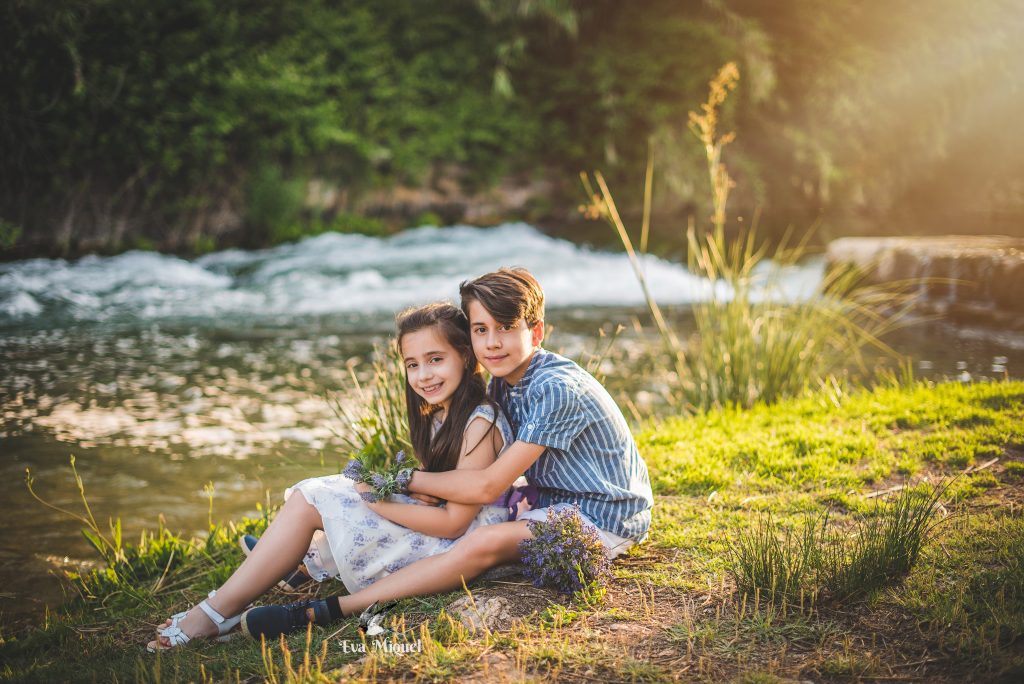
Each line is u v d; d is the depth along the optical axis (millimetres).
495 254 13758
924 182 17891
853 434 4207
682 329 8781
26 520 4121
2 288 10320
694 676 2219
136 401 6266
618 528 2898
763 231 15469
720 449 4164
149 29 13359
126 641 2838
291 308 10172
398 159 16234
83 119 12828
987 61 16859
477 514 2891
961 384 4906
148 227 13812
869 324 7965
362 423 3947
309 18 15430
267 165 14859
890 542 2678
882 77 17078
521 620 2578
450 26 17406
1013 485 3373
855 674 2178
